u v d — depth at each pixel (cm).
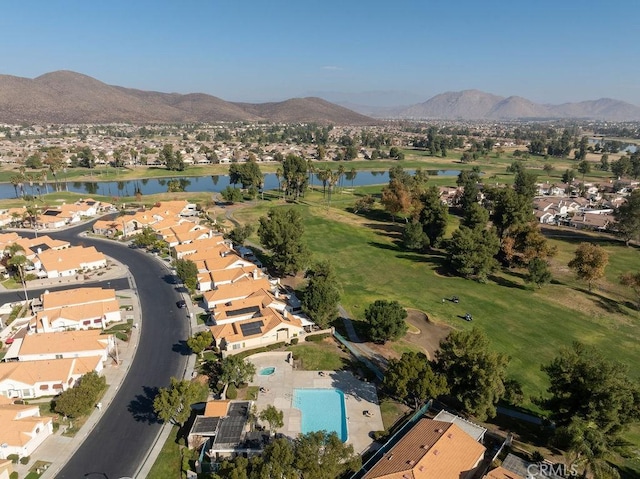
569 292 11881
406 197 18800
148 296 10688
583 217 19725
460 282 12550
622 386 5469
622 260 14762
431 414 6600
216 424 6041
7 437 5697
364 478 5000
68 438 6088
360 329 9438
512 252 13775
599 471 4912
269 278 11725
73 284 11362
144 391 7144
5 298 10506
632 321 10394
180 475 5475
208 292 10381
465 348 6681
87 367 7375
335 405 6825
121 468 5575
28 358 7656
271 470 4647
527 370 8062
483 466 5450
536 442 6069
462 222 15900
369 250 15288
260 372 7631
